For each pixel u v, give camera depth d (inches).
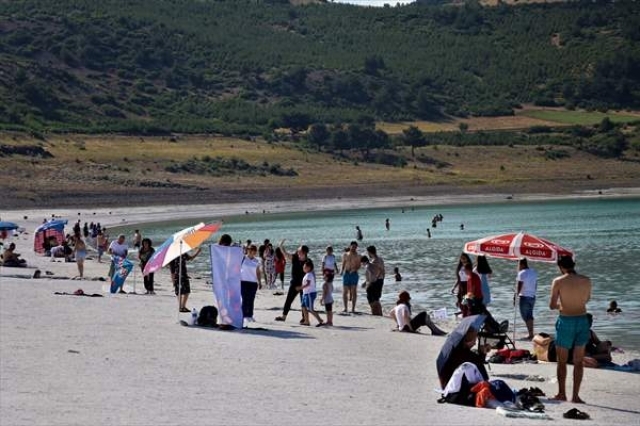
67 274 2064.5
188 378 844.6
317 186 7140.8
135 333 1111.0
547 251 1209.4
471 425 709.9
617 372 1043.9
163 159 7283.5
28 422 654.5
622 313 1648.6
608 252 2876.5
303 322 1355.8
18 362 880.3
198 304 1498.5
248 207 6077.8
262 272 2022.6
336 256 2802.7
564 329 848.3
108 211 5575.8
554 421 750.5
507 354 1098.1
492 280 2172.7
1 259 2226.9
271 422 689.0
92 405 716.7
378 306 1558.8
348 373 924.0
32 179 6264.8
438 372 844.0
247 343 1087.0
